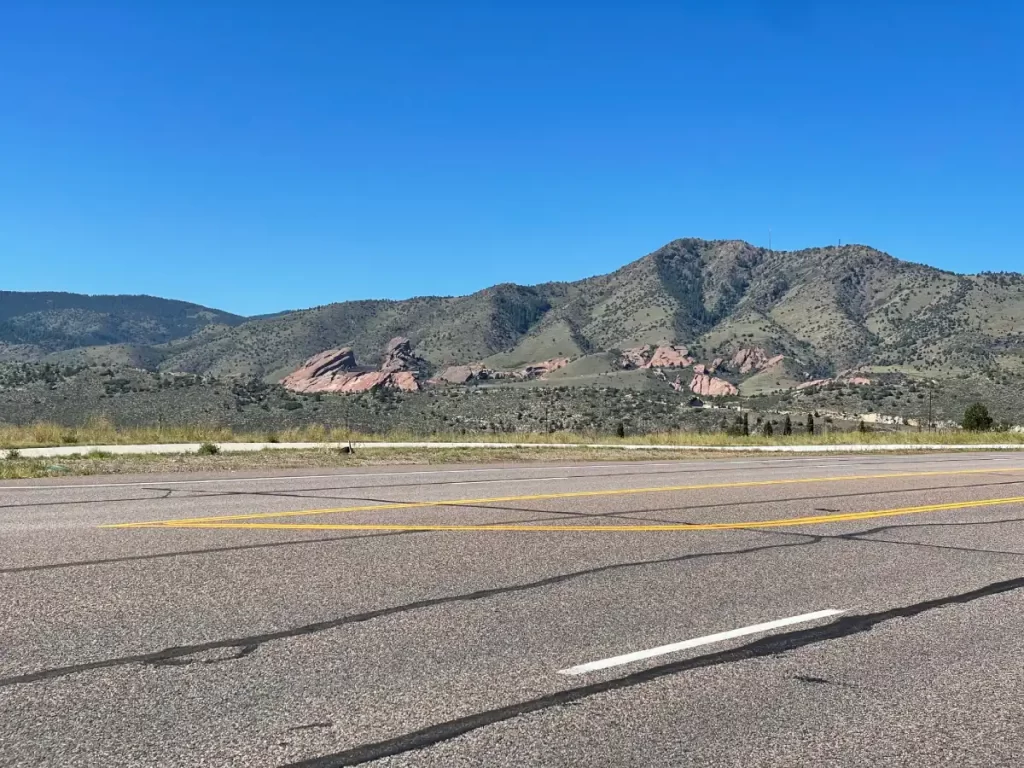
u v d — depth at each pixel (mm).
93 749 3953
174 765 3809
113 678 4863
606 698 4664
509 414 117938
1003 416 102562
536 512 11375
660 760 3936
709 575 7688
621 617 6246
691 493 14086
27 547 8531
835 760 3969
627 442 34000
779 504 12719
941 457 27453
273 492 13789
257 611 6246
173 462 19969
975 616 6480
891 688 4906
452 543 8953
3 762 3814
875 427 91438
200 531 9562
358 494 13508
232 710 4418
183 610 6246
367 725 4258
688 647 5578
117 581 7105
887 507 12570
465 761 3885
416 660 5227
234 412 83875
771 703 4641
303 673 4977
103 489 14180
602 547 8875
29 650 5328
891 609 6641
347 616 6148
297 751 3957
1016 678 5109
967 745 4152
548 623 6062
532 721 4336
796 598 6918
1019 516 11828
